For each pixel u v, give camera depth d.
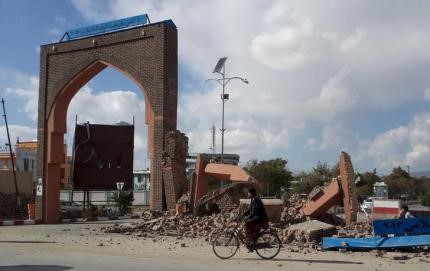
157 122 26.88
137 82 28.09
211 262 13.38
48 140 32.56
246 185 23.50
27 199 44.81
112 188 40.97
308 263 13.31
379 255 15.12
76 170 40.00
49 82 32.56
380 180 95.06
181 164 26.59
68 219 35.38
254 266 12.62
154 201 26.50
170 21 27.62
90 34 30.69
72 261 13.56
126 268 12.19
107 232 23.47
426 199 79.06
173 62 27.69
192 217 23.80
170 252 15.81
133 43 28.53
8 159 72.06
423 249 16.12
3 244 18.50
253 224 14.22
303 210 22.38
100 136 40.62
